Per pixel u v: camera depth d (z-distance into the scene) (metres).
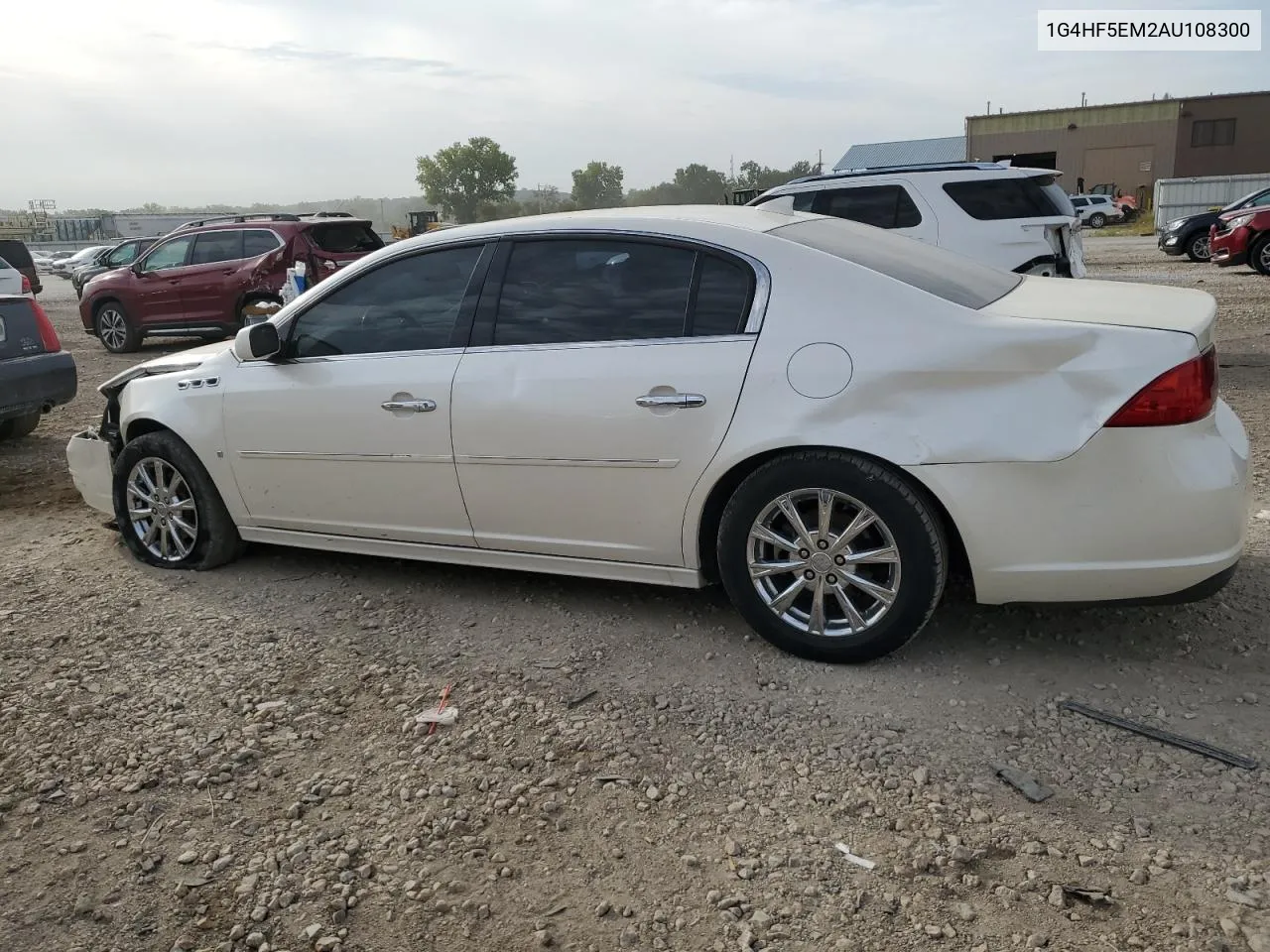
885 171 9.12
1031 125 51.47
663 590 4.33
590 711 3.35
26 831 2.85
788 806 2.79
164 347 15.71
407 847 2.70
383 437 4.12
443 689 3.55
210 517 4.77
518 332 3.88
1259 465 5.75
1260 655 3.47
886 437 3.21
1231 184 28.97
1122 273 18.50
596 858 2.62
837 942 2.29
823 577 3.46
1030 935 2.27
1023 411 3.09
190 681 3.70
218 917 2.47
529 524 3.94
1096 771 2.87
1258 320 11.58
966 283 3.63
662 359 3.56
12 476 7.12
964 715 3.19
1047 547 3.13
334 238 14.34
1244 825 2.60
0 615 4.40
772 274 3.48
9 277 16.92
